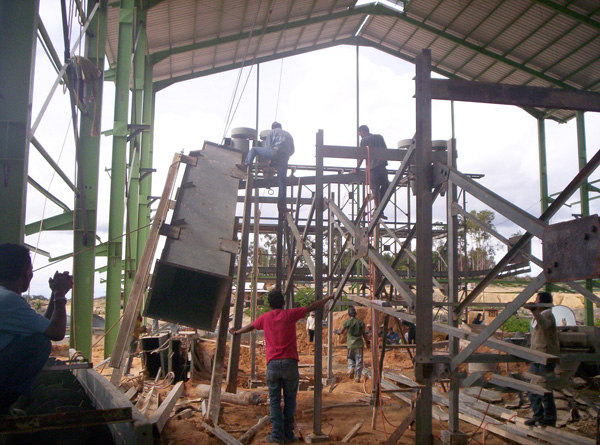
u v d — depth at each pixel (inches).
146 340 395.9
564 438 228.1
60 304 138.6
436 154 248.7
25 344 134.8
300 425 266.1
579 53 648.4
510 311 120.4
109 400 165.2
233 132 459.5
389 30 792.9
